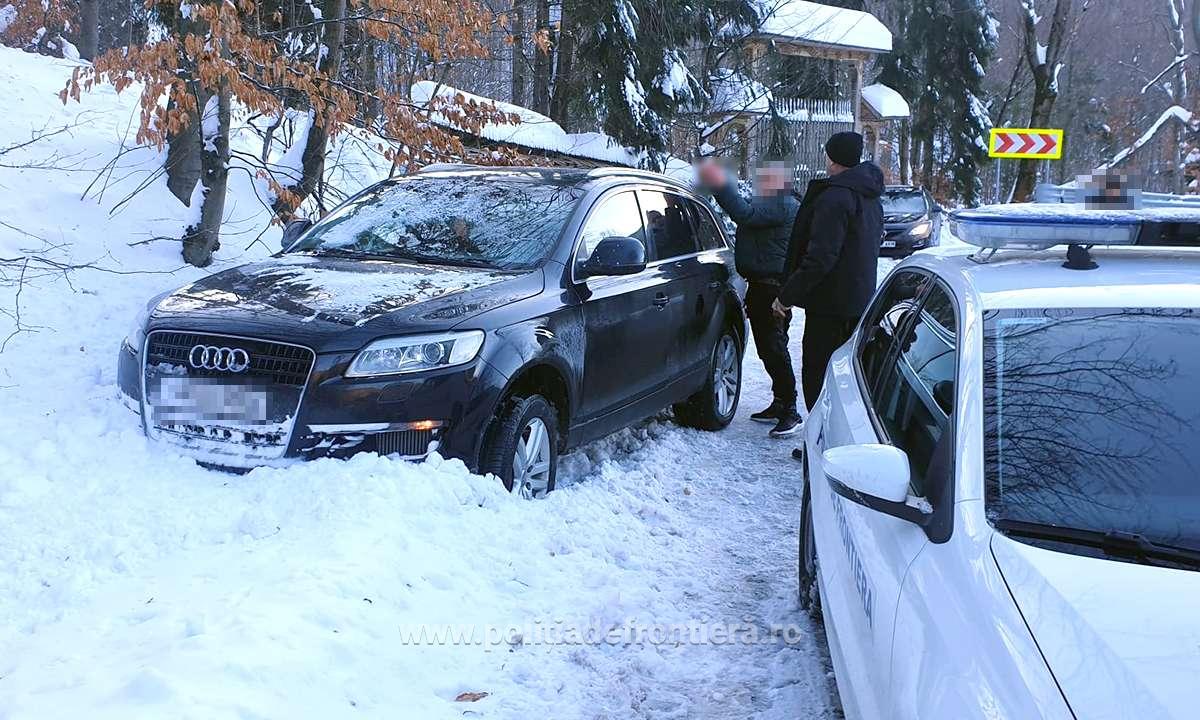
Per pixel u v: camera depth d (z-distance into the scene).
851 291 6.47
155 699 2.98
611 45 15.62
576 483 5.81
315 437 4.61
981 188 44.06
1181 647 1.93
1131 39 39.75
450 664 3.65
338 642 3.48
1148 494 2.43
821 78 23.78
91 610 3.74
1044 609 2.07
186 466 4.78
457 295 5.05
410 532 4.31
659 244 6.75
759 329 7.32
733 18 18.14
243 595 3.70
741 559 4.98
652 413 6.54
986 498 2.46
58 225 8.79
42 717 2.91
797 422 7.34
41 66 13.34
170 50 7.80
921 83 42.50
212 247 9.26
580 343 5.52
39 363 6.43
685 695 3.66
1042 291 3.03
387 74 11.27
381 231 6.06
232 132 11.41
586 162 14.13
